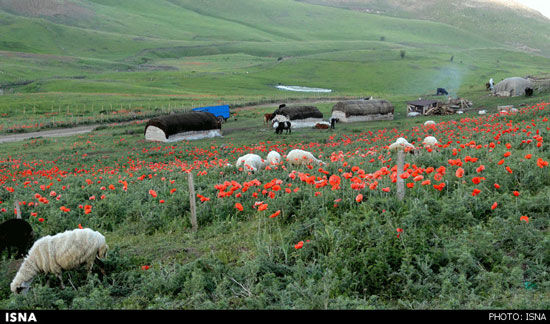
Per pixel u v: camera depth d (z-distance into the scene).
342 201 11.08
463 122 32.66
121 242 12.00
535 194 10.01
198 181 18.52
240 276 8.26
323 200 11.35
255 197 12.92
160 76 156.88
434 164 14.48
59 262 8.62
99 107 88.31
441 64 185.00
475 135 21.52
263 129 56.59
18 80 140.00
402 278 7.32
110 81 140.62
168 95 115.19
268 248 9.17
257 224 11.50
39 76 154.25
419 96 94.19
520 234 7.80
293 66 181.50
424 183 9.68
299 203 11.95
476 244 7.91
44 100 95.25
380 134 33.88
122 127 65.94
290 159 19.20
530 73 170.75
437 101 65.81
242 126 61.97
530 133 16.80
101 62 199.25
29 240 11.08
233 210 12.98
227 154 35.00
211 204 13.45
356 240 8.49
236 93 127.88
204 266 9.00
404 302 6.73
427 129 31.88
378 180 11.80
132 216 14.32
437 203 9.91
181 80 150.62
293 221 11.25
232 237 10.89
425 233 8.48
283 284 7.79
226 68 191.62
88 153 43.28
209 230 11.87
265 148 35.34
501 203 9.48
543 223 8.30
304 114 59.09
